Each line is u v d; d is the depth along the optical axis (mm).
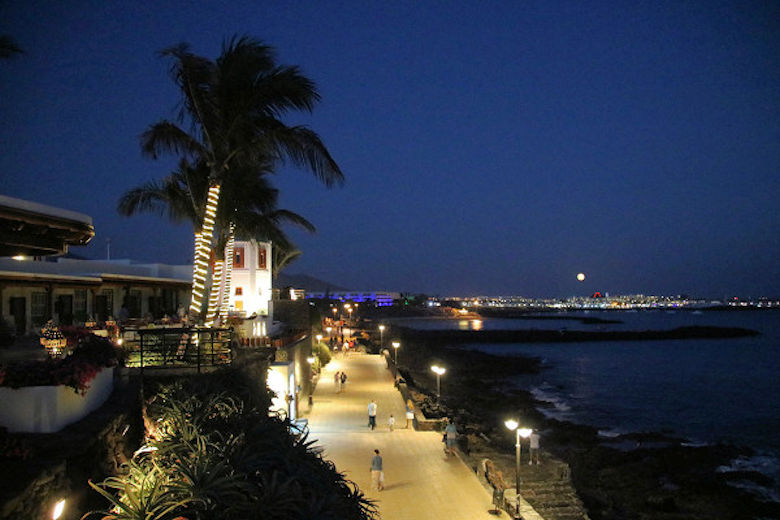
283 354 21234
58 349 9789
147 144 15250
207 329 12008
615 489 23703
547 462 21938
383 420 25453
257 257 34531
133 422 9086
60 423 7297
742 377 58844
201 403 9305
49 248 6801
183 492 6227
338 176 14992
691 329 122688
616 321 195000
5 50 8547
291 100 14555
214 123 14938
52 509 5898
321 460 9945
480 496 15523
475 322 195375
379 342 76250
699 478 24891
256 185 21406
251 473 7543
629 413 40188
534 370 65750
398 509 14562
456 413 35062
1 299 16188
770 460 28000
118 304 22641
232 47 14359
